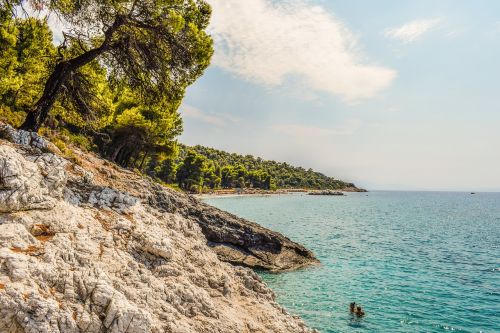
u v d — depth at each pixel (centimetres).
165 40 2023
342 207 12950
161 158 5938
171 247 1334
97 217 1315
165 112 4562
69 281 878
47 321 757
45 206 1133
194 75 2280
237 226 3130
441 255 3956
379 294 2411
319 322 1895
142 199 2228
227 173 19212
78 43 2125
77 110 2586
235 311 1259
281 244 3155
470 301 2323
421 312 2097
